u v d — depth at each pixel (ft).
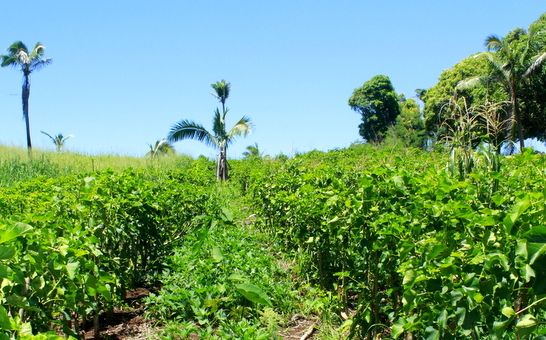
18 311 11.03
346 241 17.87
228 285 19.52
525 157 16.75
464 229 11.30
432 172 15.38
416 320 10.87
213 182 79.71
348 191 16.88
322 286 20.67
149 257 25.44
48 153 76.59
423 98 138.31
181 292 19.53
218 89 84.12
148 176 51.13
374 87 198.59
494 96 94.17
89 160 77.61
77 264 11.29
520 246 7.91
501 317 9.49
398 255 14.12
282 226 30.17
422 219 12.69
